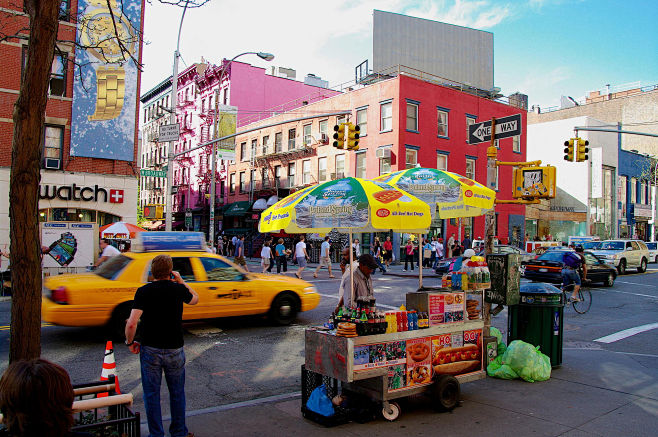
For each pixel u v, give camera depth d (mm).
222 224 44500
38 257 3689
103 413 4301
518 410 5359
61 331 9578
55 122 21188
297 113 37094
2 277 14391
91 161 22172
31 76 3654
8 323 10008
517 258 6539
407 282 19109
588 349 8578
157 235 9617
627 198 46969
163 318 4219
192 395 6133
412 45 35188
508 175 36938
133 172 23016
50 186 21250
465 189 6863
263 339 9195
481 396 5840
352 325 4836
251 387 6469
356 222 5289
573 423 4973
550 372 6676
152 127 57094
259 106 44938
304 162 36406
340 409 5016
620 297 15820
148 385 4160
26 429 1882
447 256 31422
